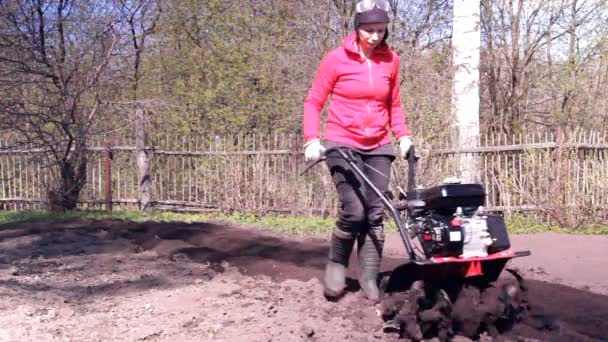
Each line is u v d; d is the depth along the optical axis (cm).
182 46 1798
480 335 432
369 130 499
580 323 461
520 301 446
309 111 505
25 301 531
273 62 1689
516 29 1638
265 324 458
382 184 502
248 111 1677
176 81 1769
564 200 1061
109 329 462
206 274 641
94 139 1348
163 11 1791
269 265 670
